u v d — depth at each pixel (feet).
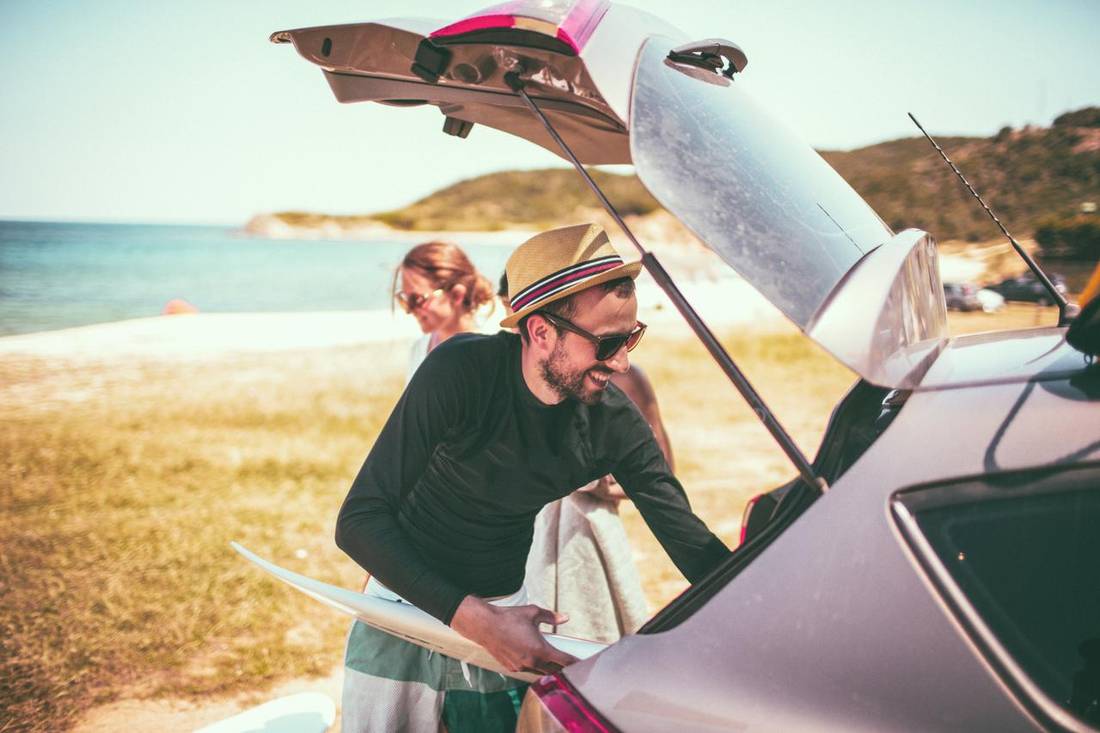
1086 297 4.66
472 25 6.16
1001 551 4.47
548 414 6.57
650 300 93.76
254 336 70.23
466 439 6.56
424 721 7.11
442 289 10.78
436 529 6.86
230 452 28.32
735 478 25.57
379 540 6.23
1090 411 4.64
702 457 28.35
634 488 7.16
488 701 7.13
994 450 4.64
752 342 59.36
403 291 10.87
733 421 34.27
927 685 4.26
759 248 5.34
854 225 6.65
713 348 5.18
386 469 6.45
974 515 4.54
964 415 4.84
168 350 60.64
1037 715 4.12
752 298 97.76
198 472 25.62
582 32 6.02
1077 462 4.48
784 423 33.83
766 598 4.74
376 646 7.23
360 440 30.60
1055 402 4.75
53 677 13.29
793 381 44.04
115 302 160.86
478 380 6.50
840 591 4.57
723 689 4.62
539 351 6.27
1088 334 4.71
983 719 4.14
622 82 5.77
